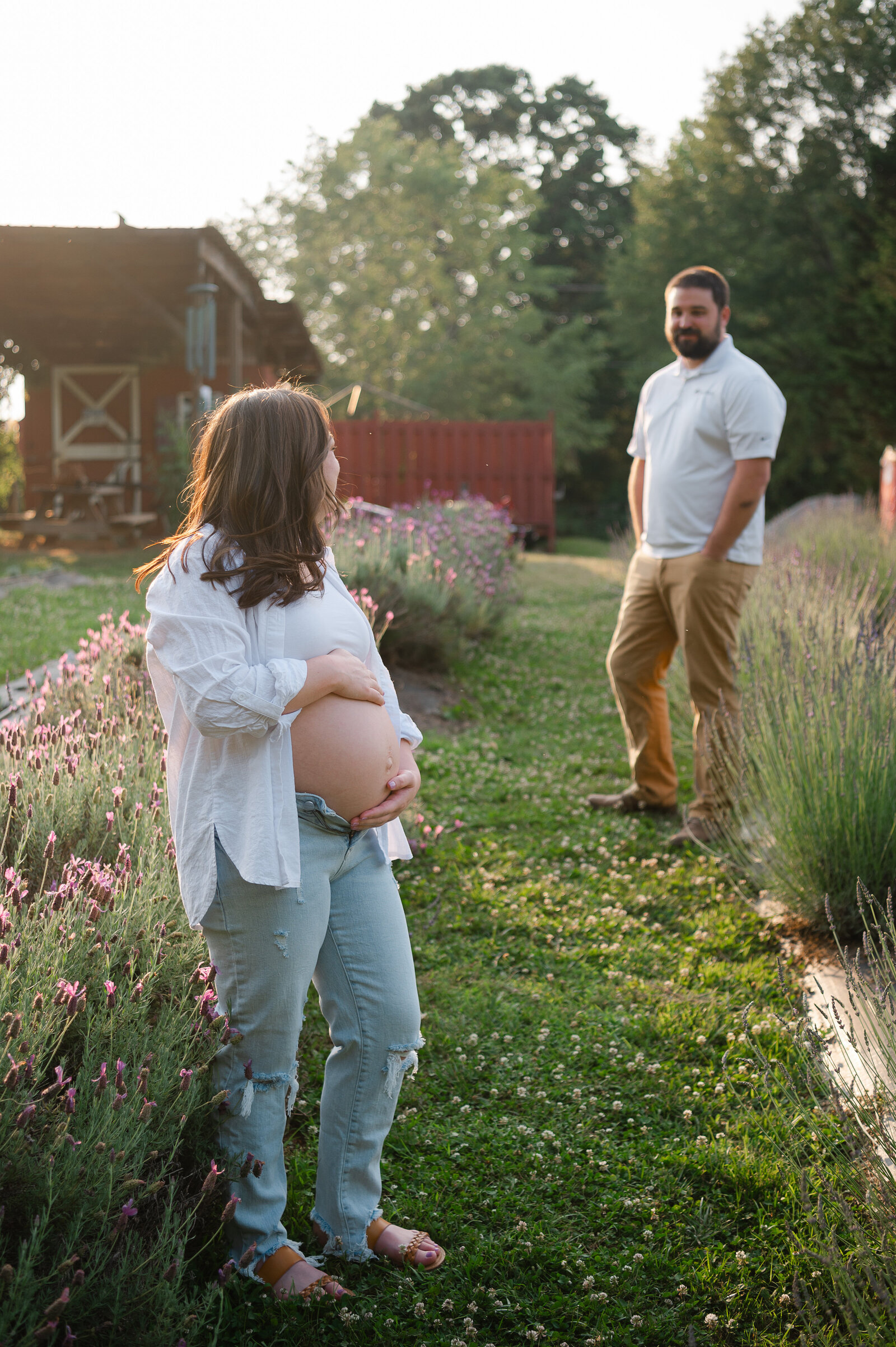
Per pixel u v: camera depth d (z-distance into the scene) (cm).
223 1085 213
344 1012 216
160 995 239
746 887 428
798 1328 212
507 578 1065
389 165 4094
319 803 200
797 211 3772
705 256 4066
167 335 1755
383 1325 209
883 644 439
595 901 417
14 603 905
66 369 1814
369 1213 228
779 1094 286
